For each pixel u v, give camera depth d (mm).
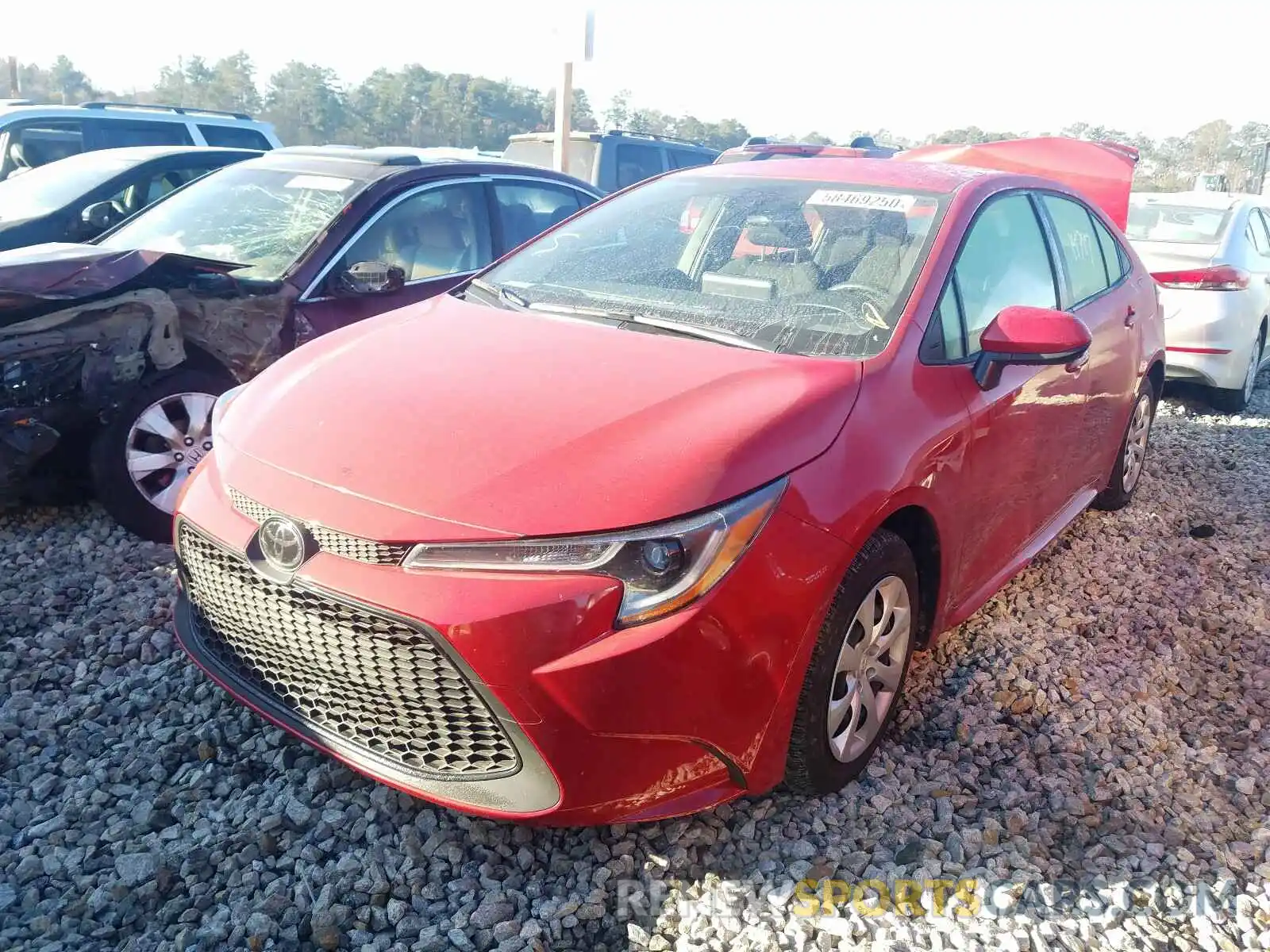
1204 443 7168
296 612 2502
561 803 2352
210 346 4457
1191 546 5117
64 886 2486
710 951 2402
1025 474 3699
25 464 4027
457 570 2324
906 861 2729
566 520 2320
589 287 3547
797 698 2615
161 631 3625
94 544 4328
